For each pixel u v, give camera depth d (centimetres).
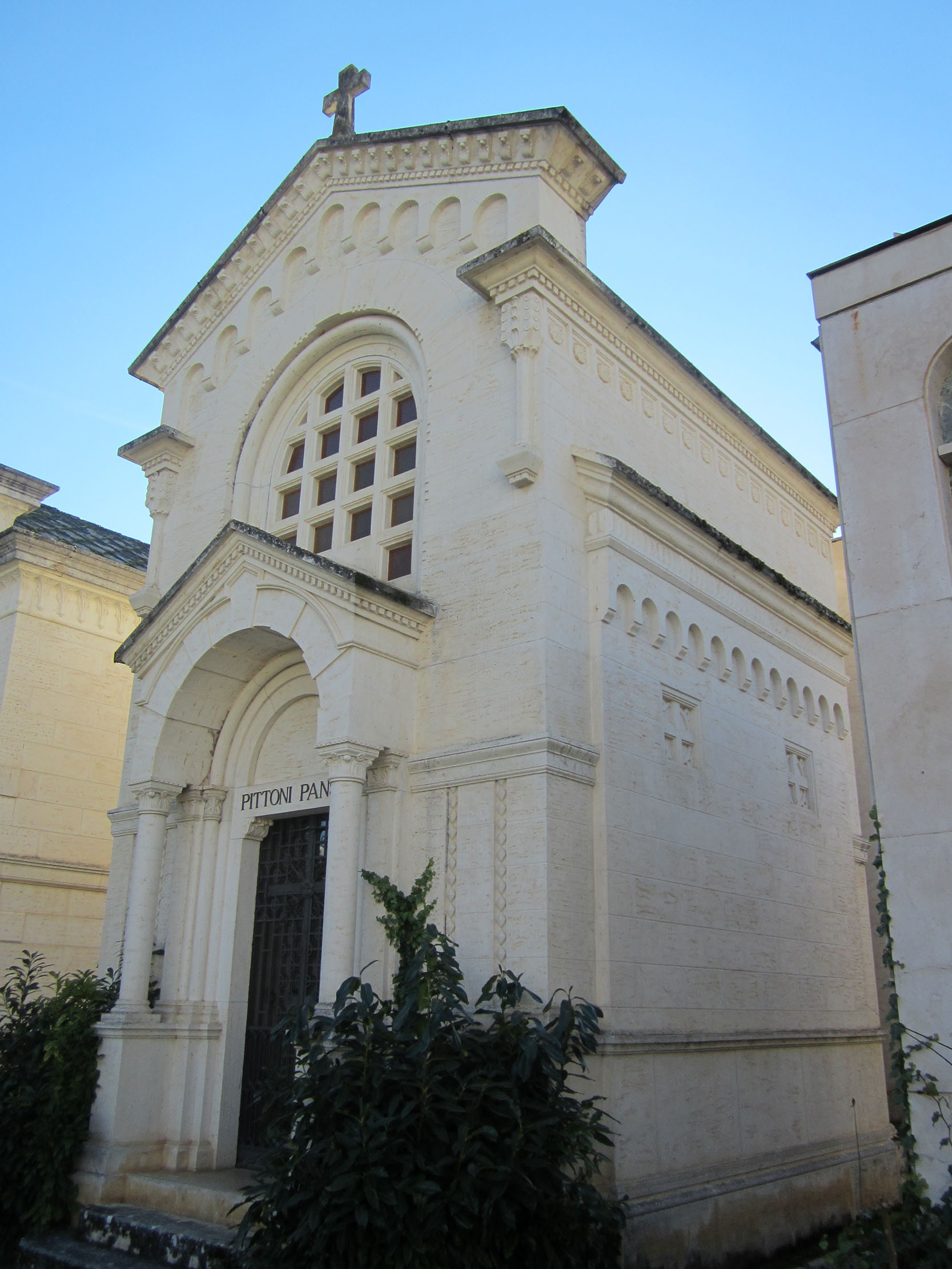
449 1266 800
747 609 1471
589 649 1179
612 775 1134
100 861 2056
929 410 924
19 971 1392
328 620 1172
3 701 1972
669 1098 1093
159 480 1717
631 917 1108
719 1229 1084
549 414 1222
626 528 1255
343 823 1090
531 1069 858
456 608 1208
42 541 2039
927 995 794
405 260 1461
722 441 1634
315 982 1245
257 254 1720
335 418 1530
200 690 1348
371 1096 845
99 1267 986
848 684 1881
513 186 1368
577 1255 877
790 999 1348
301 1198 805
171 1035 1268
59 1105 1169
